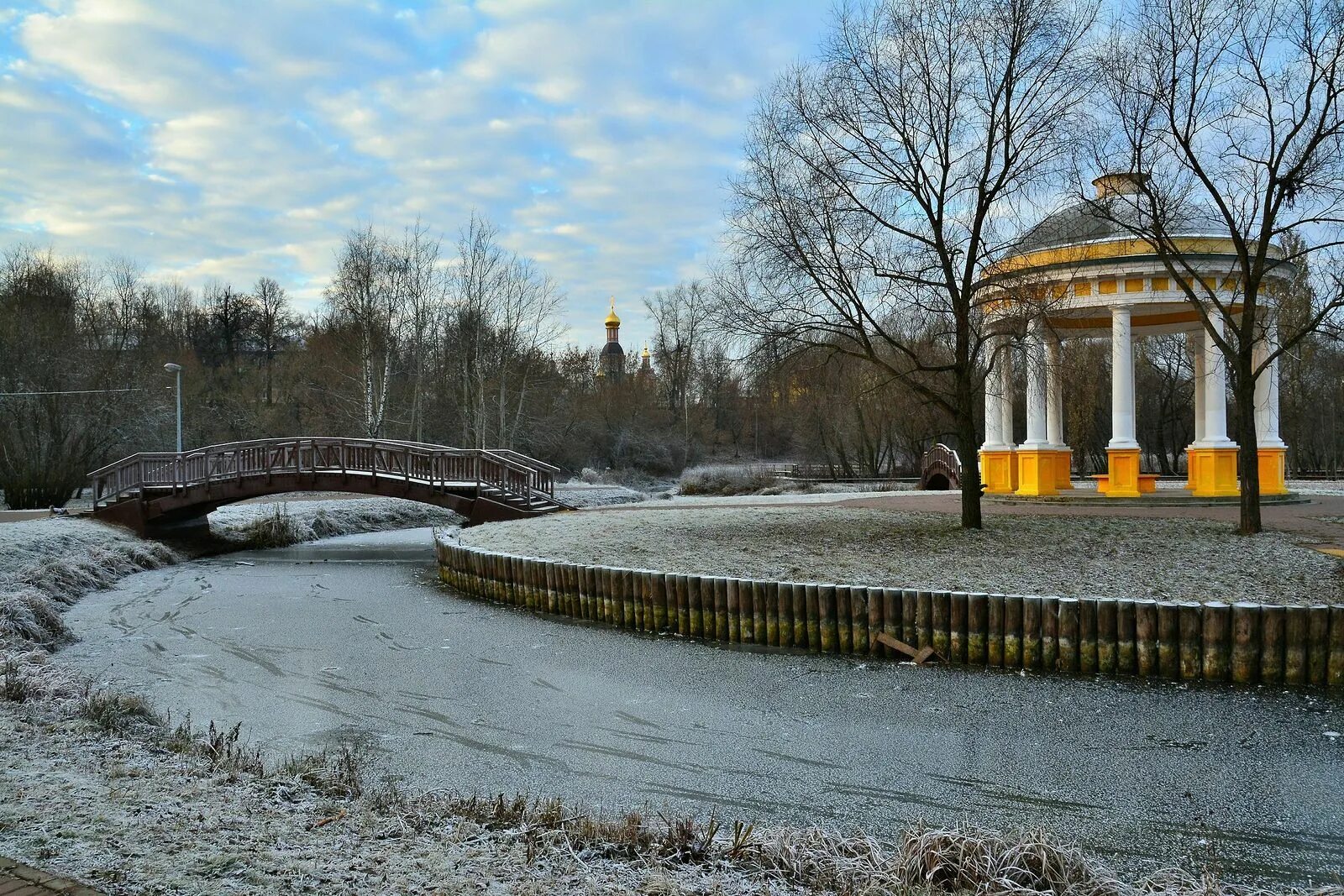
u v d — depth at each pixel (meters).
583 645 14.54
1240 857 6.68
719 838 6.18
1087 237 23.53
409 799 6.94
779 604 14.23
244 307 88.31
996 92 17.86
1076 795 7.96
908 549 16.92
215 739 8.31
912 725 10.12
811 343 18.78
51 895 4.32
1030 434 27.80
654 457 73.44
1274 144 16.59
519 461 34.06
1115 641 12.08
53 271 62.84
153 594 20.47
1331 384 52.91
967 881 5.43
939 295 19.25
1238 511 22.27
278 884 4.63
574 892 4.76
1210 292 17.88
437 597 19.73
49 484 36.09
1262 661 11.51
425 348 58.78
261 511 34.66
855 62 18.45
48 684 10.12
